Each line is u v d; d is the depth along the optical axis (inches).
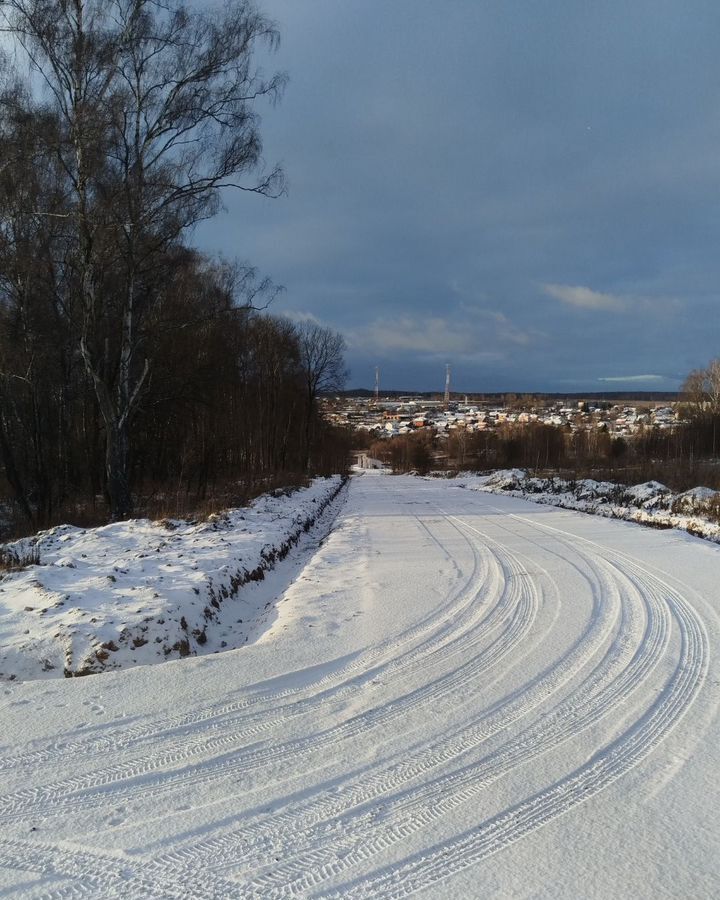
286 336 1615.4
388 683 197.5
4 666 219.1
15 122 614.9
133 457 1077.1
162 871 107.8
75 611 252.4
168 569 337.4
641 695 188.4
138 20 624.4
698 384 2402.8
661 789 135.6
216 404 998.4
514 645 235.8
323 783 137.6
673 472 982.4
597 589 332.2
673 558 427.5
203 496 850.8
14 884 104.4
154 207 634.2
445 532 579.5
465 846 115.0
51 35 602.5
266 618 295.6
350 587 341.1
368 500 1027.9
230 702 181.8
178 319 853.2
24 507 751.7
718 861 111.0
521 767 145.0
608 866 109.3
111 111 601.9
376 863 110.1
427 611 286.7
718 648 232.4
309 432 1925.4
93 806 128.0
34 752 151.2
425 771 142.9
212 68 637.9
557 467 1846.7
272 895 102.0
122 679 199.9
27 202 678.5
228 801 130.0
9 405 839.1
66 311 775.1
